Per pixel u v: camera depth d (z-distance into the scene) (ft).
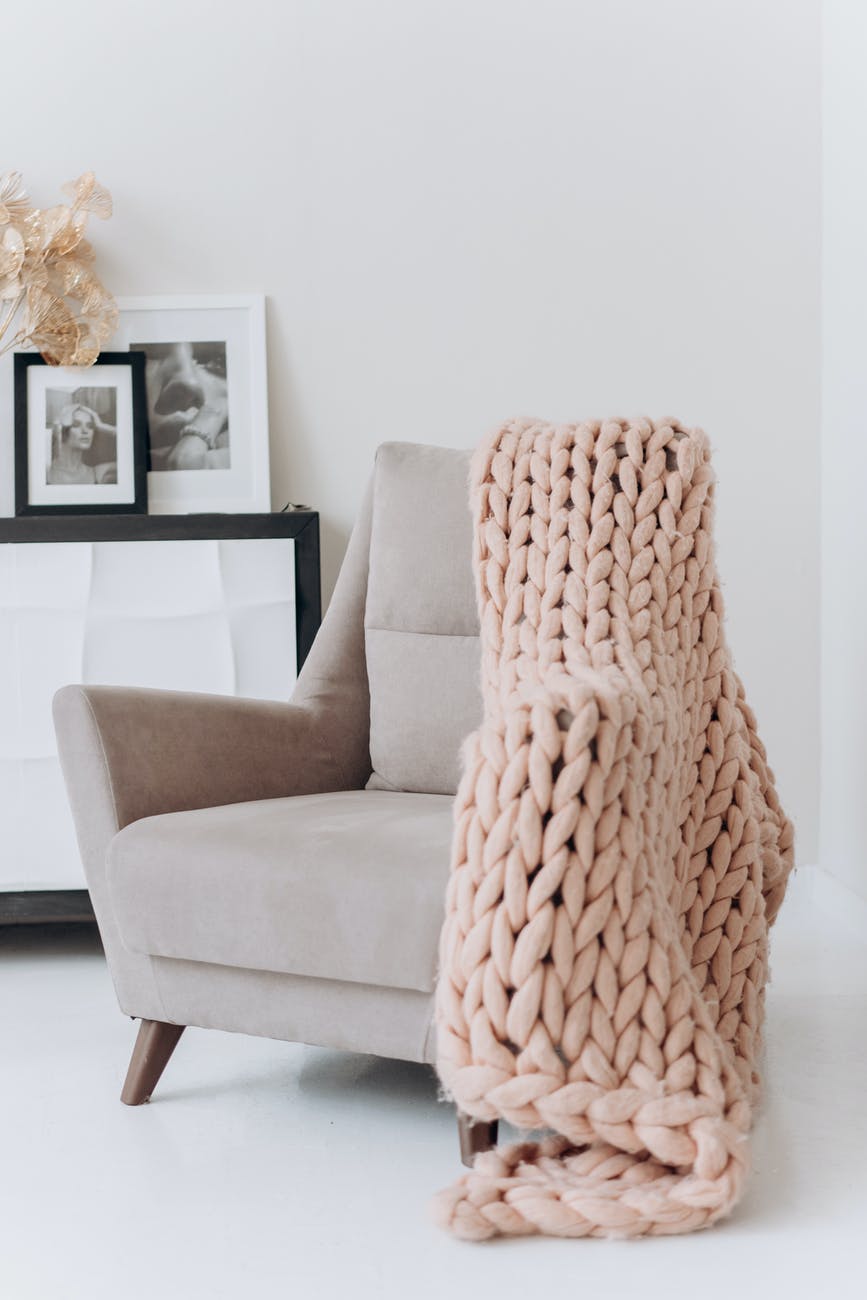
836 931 8.57
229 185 9.12
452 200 9.17
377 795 6.46
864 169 8.32
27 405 8.87
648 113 9.19
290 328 9.18
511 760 4.36
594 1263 4.16
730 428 9.29
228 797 6.24
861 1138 5.12
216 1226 4.50
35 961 8.20
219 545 8.40
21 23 9.02
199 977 5.42
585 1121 4.25
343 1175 4.92
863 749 8.48
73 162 9.05
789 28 9.20
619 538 5.32
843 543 8.85
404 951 4.80
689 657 5.43
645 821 4.57
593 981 4.25
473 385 9.22
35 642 8.32
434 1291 4.00
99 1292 4.05
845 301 8.75
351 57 9.14
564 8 9.15
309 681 7.03
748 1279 4.02
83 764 5.68
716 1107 4.28
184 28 9.09
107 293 8.84
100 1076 6.06
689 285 9.23
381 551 7.07
